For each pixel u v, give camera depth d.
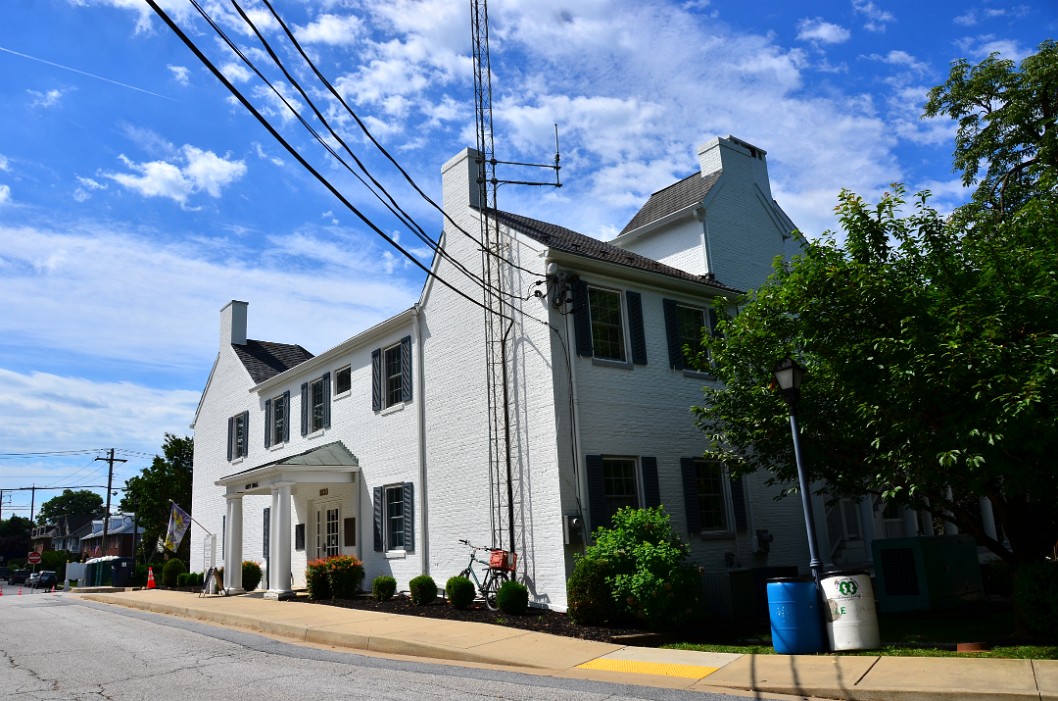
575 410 15.10
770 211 22.17
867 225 11.04
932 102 20.64
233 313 29.72
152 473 37.84
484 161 17.31
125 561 31.31
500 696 7.85
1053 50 18.53
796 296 11.25
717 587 13.50
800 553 18.28
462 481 17.03
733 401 13.12
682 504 16.45
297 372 24.20
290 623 13.63
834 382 11.14
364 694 7.96
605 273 16.45
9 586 62.47
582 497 14.69
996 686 7.47
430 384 18.44
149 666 10.03
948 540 14.47
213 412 30.22
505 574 14.95
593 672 9.37
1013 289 9.49
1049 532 11.40
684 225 20.53
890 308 10.34
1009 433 8.88
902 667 8.58
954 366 9.05
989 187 20.03
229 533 22.22
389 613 14.80
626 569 12.66
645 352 16.77
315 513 22.78
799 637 9.98
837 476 12.86
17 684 8.90
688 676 8.98
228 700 7.73
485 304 16.89
